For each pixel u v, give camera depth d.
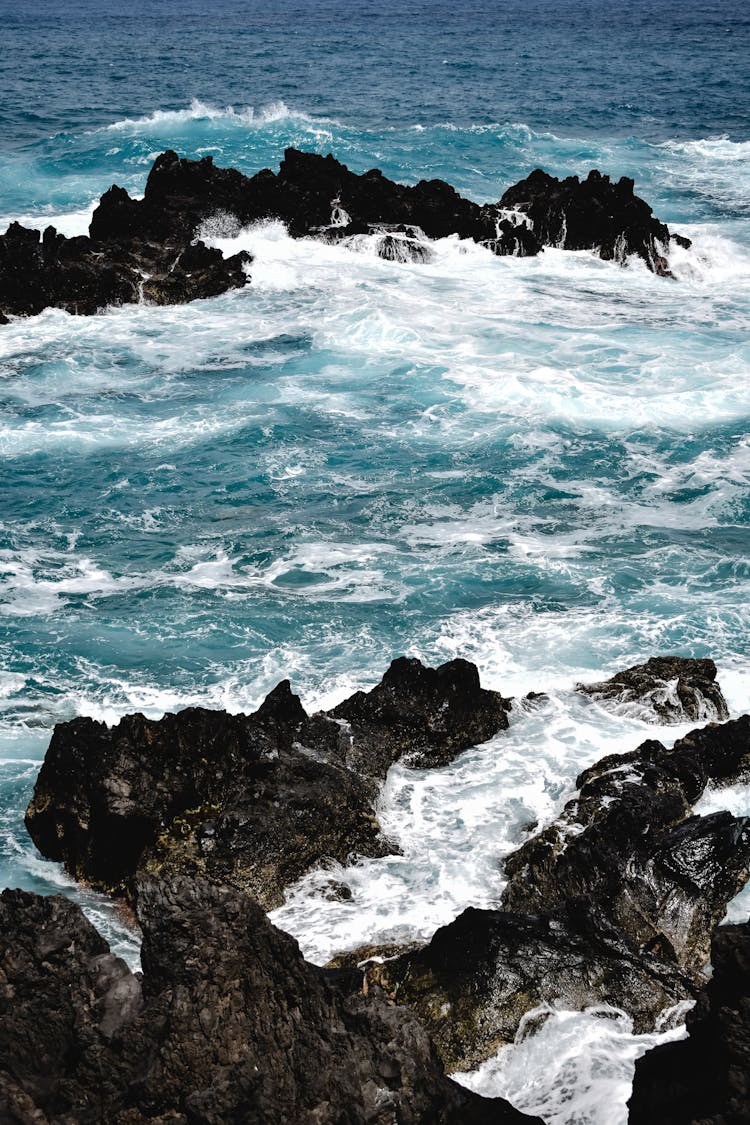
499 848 19.56
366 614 27.12
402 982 16.05
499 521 31.91
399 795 20.92
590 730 22.42
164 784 19.61
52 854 19.88
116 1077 12.36
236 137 81.19
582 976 16.06
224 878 18.66
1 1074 11.94
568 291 51.78
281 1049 12.80
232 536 31.12
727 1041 11.78
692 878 18.03
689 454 35.72
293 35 178.62
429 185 58.69
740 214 65.00
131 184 68.06
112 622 26.81
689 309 49.59
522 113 98.38
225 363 43.12
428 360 43.00
